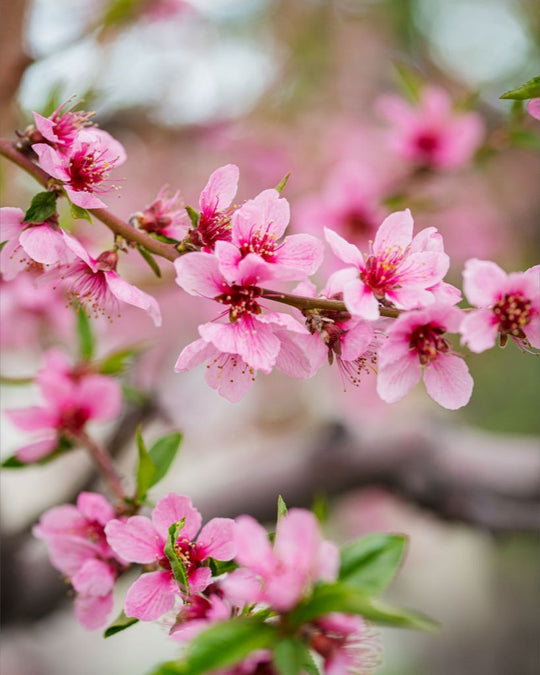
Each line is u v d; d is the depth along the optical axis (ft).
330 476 3.20
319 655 1.85
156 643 5.90
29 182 2.53
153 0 3.05
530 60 4.81
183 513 1.97
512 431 5.54
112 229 2.03
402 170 3.45
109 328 3.54
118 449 2.80
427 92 3.21
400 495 3.30
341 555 1.88
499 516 3.17
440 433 3.35
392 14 4.89
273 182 4.08
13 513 3.50
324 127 4.25
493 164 4.28
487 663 6.43
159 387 3.20
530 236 4.75
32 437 2.34
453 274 4.21
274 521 3.18
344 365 2.07
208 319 3.71
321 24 4.64
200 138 3.93
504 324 1.95
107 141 2.07
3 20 2.37
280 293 1.97
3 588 2.87
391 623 1.80
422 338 1.96
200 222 2.01
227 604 1.93
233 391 2.00
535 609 6.70
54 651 5.43
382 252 2.00
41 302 2.62
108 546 2.10
